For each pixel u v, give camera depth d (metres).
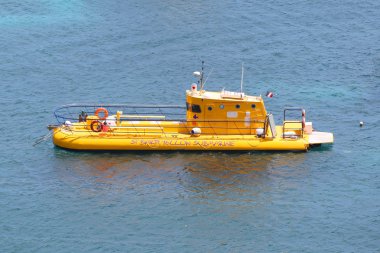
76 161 115.50
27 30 175.00
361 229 98.75
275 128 121.38
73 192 106.88
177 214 101.50
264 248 94.94
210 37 170.25
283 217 101.06
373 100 139.75
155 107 132.75
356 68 154.62
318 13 183.50
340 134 125.62
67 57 160.75
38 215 101.69
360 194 106.81
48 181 110.00
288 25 177.00
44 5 189.38
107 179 110.06
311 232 98.12
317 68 154.88
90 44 167.25
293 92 143.75
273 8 186.38
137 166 113.69
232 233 97.75
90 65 156.75
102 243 95.88
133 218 100.81
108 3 190.75
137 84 147.62
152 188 107.62
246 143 117.06
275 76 151.38
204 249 94.69
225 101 118.00
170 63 157.38
